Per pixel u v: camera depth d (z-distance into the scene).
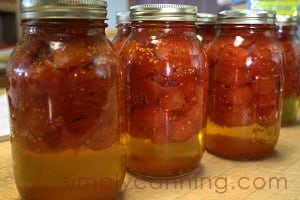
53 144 0.26
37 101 0.25
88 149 0.26
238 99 0.36
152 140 0.32
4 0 1.12
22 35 0.27
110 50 0.27
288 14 0.53
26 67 0.25
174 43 0.31
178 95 0.31
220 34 0.38
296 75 0.49
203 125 0.34
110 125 0.27
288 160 0.38
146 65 0.31
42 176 0.26
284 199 0.30
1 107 0.57
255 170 0.36
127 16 0.41
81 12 0.24
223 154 0.38
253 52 0.36
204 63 0.33
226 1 0.62
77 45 0.25
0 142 0.43
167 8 0.30
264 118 0.37
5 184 0.32
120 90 0.28
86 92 0.25
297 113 0.53
